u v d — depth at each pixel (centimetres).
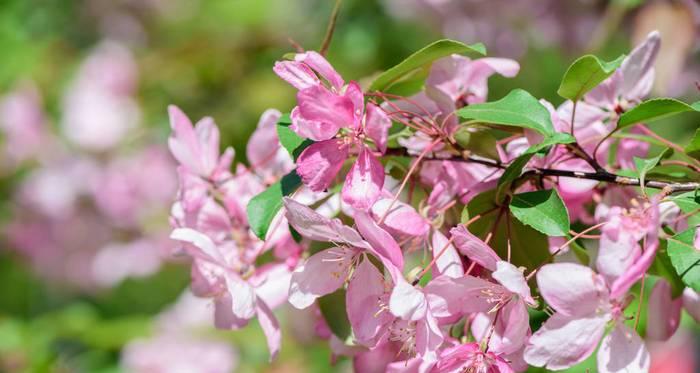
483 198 66
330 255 65
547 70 148
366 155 65
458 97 70
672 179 68
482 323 64
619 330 63
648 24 92
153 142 149
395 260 63
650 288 79
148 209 150
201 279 70
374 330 65
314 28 150
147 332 131
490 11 132
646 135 72
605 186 71
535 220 64
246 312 67
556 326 63
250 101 144
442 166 68
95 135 147
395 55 145
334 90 65
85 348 133
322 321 70
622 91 71
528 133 67
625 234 61
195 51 150
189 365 127
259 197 67
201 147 73
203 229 71
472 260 64
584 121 70
